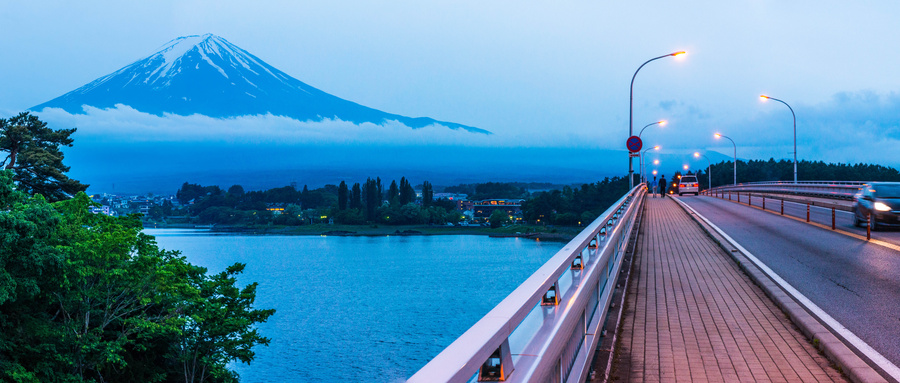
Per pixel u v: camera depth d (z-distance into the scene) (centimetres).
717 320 944
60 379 2559
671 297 1133
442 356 234
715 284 1277
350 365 6462
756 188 8425
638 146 2930
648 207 4297
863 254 1788
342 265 14175
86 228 2884
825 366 706
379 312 8825
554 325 405
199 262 14638
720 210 3953
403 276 12138
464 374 223
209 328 3347
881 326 902
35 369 2483
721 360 730
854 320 941
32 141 4925
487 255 16050
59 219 2591
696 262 1614
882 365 688
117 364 2930
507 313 301
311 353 6919
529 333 386
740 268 1498
